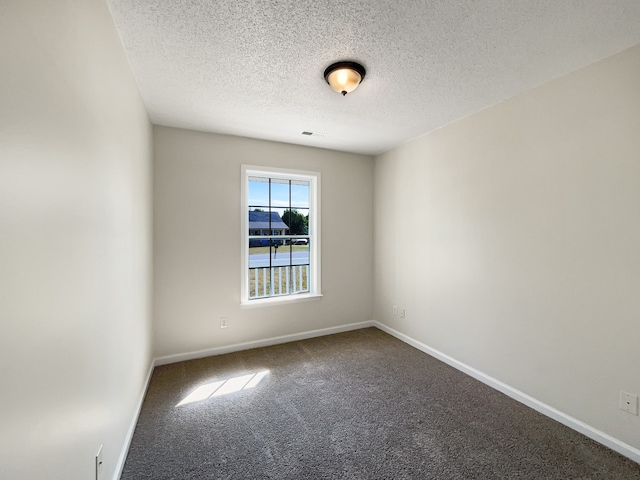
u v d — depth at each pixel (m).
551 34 1.55
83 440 1.03
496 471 1.57
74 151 0.96
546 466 1.60
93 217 1.13
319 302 3.65
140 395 2.12
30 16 0.71
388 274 3.72
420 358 2.99
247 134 3.10
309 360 2.95
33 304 0.73
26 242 0.70
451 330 2.82
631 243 1.64
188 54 1.72
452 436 1.84
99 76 1.21
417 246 3.24
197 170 2.98
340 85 1.87
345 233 3.80
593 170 1.79
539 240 2.08
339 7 1.36
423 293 3.16
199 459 1.65
